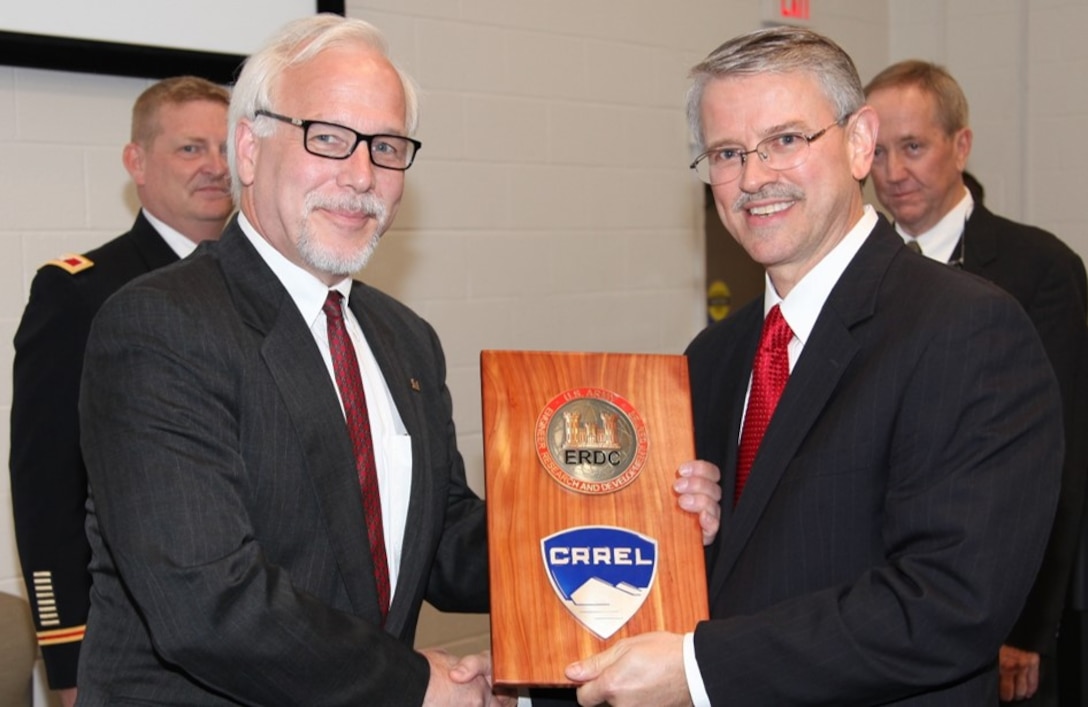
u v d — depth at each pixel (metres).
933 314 1.41
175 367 1.40
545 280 3.31
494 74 3.16
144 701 1.45
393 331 1.78
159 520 1.33
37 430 2.02
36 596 2.01
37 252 2.45
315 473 1.46
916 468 1.37
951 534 1.33
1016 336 1.38
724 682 1.38
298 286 1.57
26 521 2.02
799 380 1.50
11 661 1.98
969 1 4.14
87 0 2.39
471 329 3.15
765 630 1.37
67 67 2.40
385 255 2.97
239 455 1.42
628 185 3.50
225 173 2.25
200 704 1.44
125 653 1.47
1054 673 2.56
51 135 2.45
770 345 1.61
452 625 3.15
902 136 2.51
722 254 3.91
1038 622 2.36
